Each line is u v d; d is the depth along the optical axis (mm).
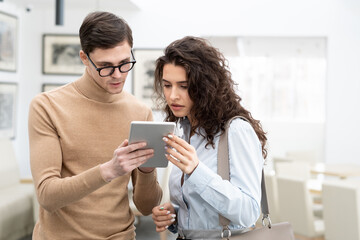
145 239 5102
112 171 1576
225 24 7523
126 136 1923
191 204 1754
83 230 1813
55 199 1641
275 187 4559
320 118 8312
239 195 1634
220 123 1734
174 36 7438
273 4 7547
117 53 1687
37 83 7250
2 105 6496
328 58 7617
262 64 8258
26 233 5277
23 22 7203
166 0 7426
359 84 7574
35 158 1731
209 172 1623
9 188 5578
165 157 1703
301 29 7559
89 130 1842
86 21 1700
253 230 1800
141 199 2012
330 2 7539
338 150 7648
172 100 1751
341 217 3793
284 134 8289
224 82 1766
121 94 1965
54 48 7242
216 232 1737
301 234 4270
